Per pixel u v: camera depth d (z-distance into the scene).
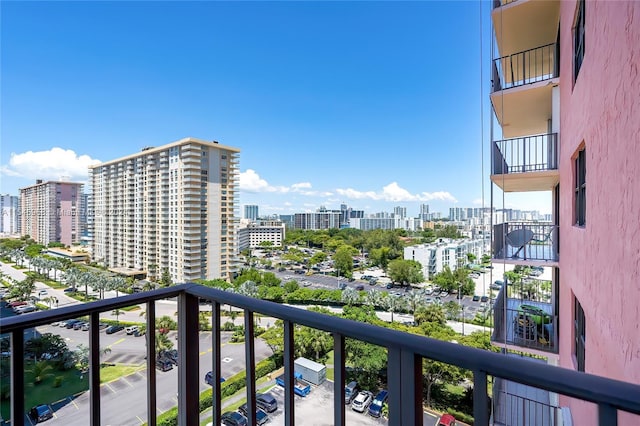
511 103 5.94
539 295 6.54
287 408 0.89
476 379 0.57
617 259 1.96
